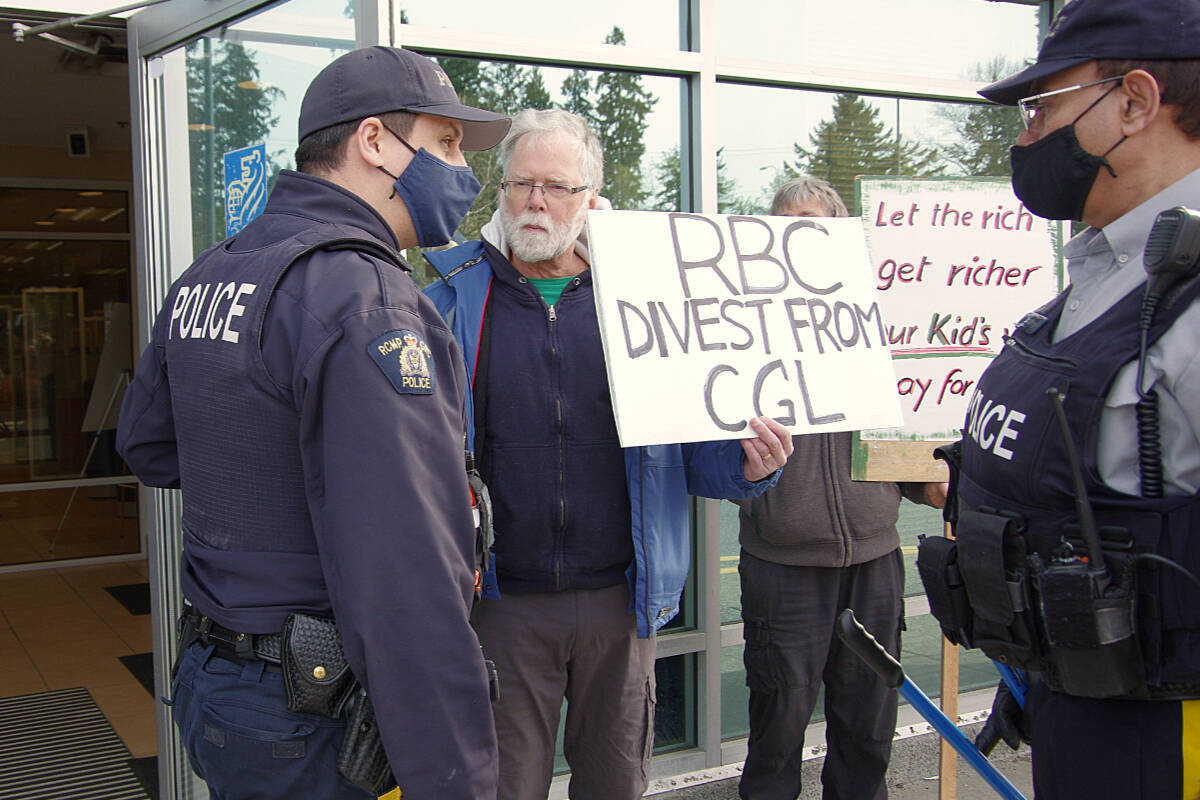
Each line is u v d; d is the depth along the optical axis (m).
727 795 3.13
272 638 1.37
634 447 2.10
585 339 2.12
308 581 1.37
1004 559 1.45
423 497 1.29
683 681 3.28
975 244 2.75
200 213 2.72
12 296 6.59
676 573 2.15
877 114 3.43
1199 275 1.28
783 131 3.29
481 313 2.11
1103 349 1.36
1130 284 1.42
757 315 2.06
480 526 1.73
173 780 2.83
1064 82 1.47
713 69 3.09
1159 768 1.31
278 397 1.35
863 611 2.77
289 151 2.35
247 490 1.39
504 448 2.08
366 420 1.28
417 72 1.54
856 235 2.21
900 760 3.39
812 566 2.67
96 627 5.20
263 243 1.47
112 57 3.60
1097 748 1.37
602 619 2.12
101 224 6.80
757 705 2.79
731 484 2.14
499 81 2.86
